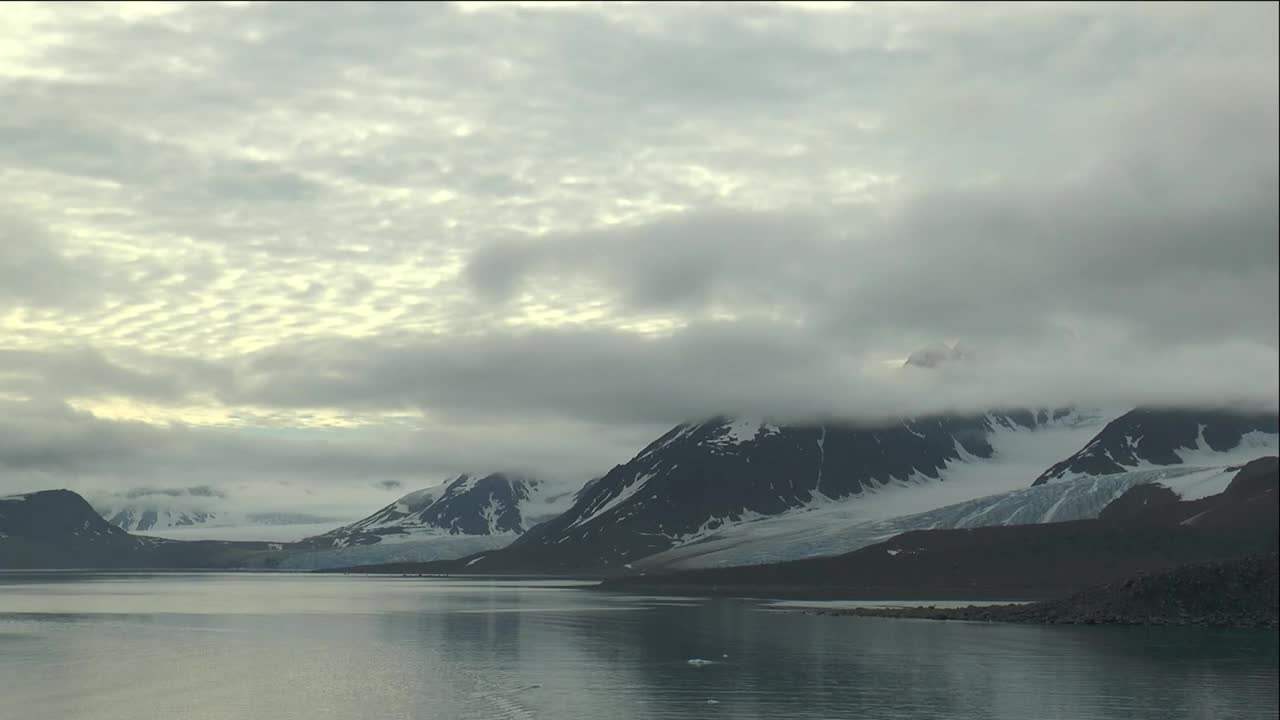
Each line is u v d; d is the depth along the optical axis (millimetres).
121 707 79688
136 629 147000
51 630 145375
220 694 85125
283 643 125938
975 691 85812
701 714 76312
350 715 76312
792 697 83188
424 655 111500
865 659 106500
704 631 140375
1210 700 82375
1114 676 94188
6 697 84000
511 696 83750
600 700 81938
